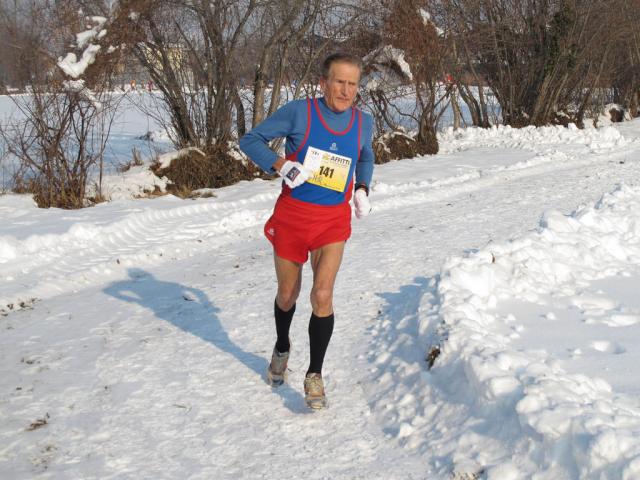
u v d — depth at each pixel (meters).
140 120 37.72
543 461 3.69
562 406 3.82
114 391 5.34
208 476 4.08
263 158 4.74
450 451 4.10
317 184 4.74
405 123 26.95
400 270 8.35
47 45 14.45
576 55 29.86
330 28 20.66
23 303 7.83
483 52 28.91
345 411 4.89
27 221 11.77
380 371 5.43
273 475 4.06
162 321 7.02
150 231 11.36
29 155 14.44
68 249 10.13
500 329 5.69
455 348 4.97
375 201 13.75
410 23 22.14
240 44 18.36
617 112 36.41
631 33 33.34
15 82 14.21
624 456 3.37
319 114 4.70
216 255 9.92
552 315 6.07
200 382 5.46
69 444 4.52
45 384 5.50
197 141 17.64
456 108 28.75
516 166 19.17
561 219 8.68
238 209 13.23
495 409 4.21
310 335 4.84
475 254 7.24
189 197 14.98
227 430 4.66
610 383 4.62
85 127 14.45
